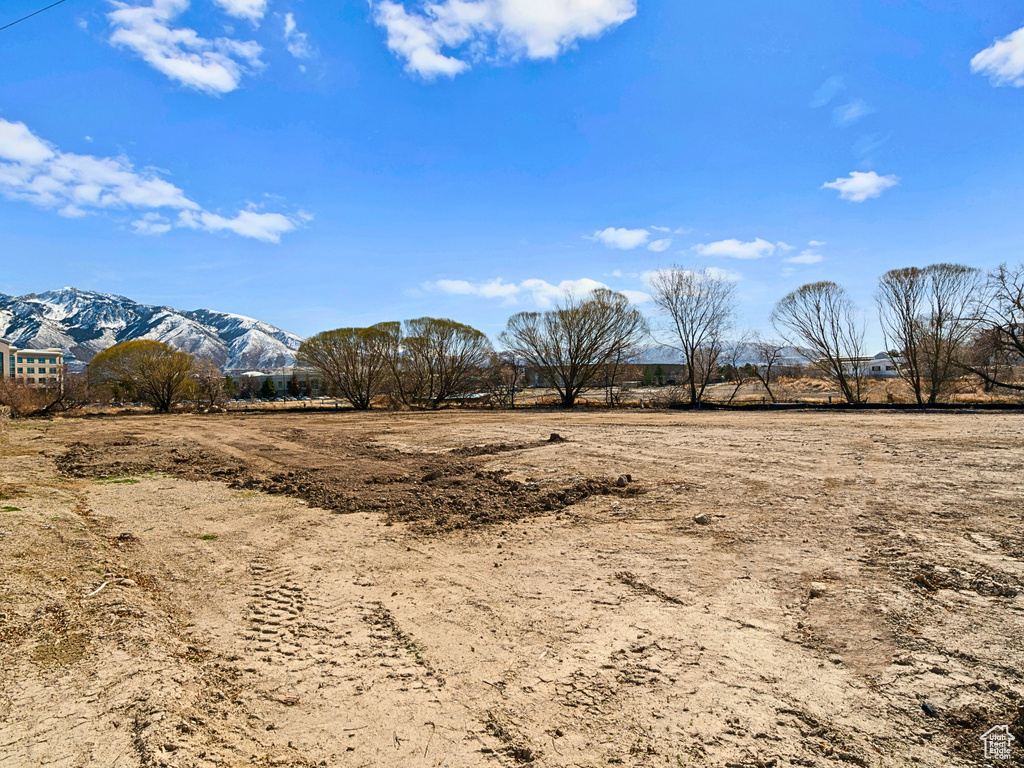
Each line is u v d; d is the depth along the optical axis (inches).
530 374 1681.8
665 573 231.6
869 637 169.3
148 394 1831.9
